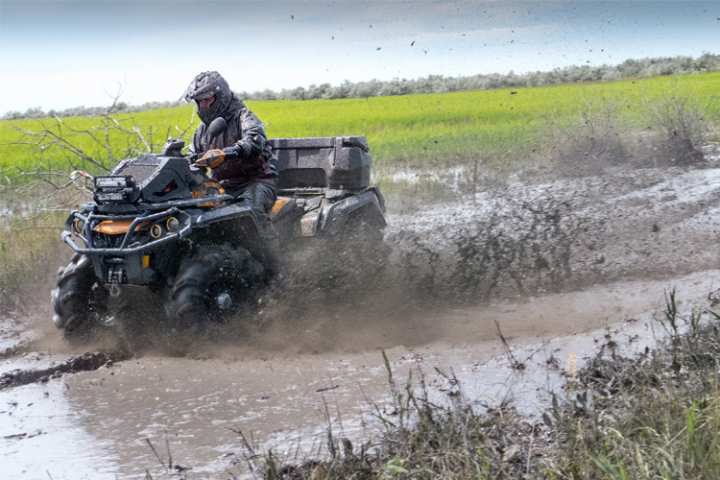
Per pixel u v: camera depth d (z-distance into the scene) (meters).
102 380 7.02
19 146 30.59
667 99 21.72
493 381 6.37
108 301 8.19
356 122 36.03
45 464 5.42
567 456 4.73
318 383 6.71
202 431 5.85
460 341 7.70
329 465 4.91
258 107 49.19
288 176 10.11
